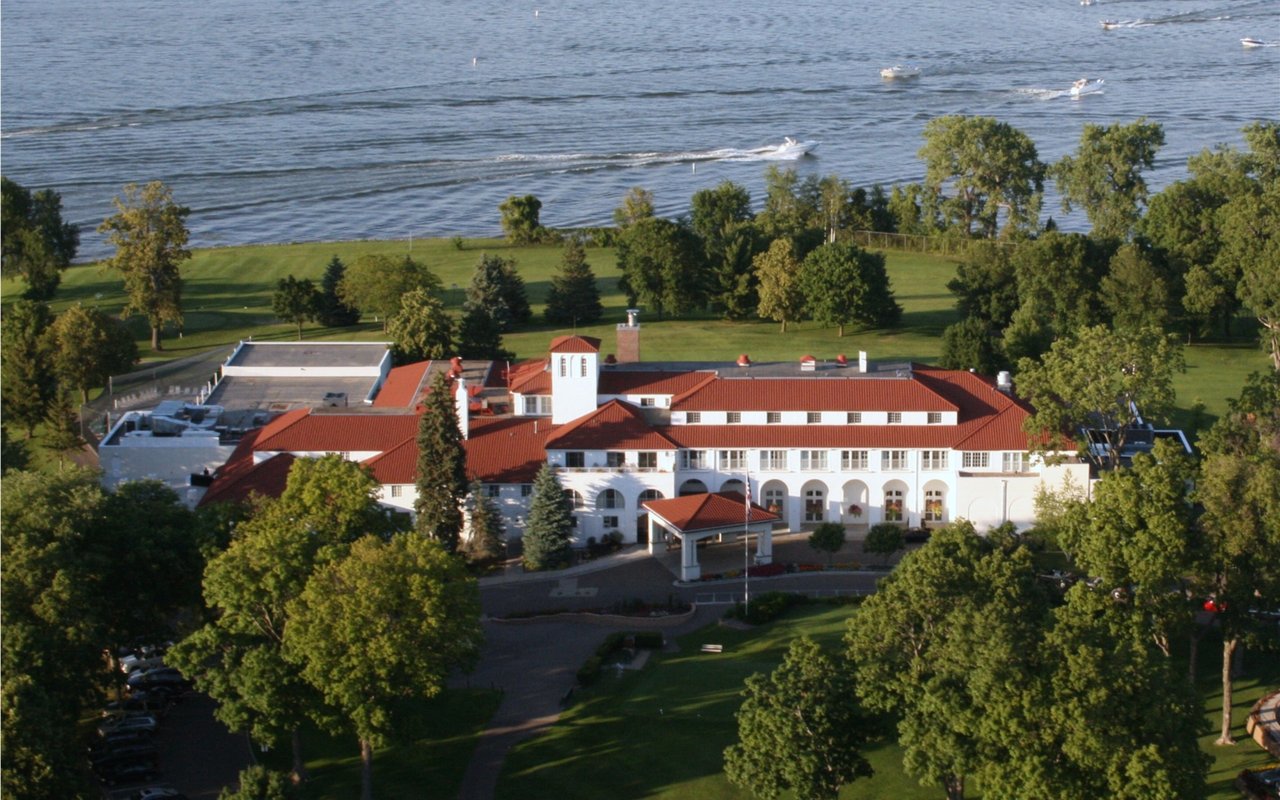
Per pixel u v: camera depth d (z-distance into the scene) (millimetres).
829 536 159625
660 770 118875
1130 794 96312
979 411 172875
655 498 168125
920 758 102938
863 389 173000
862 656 109188
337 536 137250
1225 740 117875
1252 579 119688
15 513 127312
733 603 151625
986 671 100125
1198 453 176000
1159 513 120750
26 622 115938
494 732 126750
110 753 119562
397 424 175625
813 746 106000
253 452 172250
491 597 154750
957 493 167250
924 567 110375
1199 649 134500
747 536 161250
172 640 135875
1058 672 99875
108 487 181750
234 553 122812
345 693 113250
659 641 142500
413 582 116438
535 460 169500
